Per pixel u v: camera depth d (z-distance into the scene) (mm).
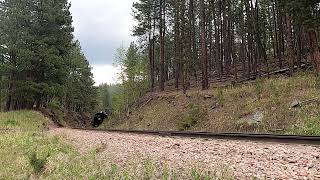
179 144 13578
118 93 57969
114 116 54125
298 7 26969
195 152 11391
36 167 10867
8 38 45719
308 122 17922
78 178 9086
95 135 22734
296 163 8258
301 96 21922
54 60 45281
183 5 43469
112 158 11523
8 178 10281
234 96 27891
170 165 9312
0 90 47719
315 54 27234
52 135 23797
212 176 7531
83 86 82562
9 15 46031
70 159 12297
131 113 46906
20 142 19000
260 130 20766
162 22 51625
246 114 23562
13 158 14016
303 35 40812
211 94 31281
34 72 46750
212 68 66938
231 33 52344
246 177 7266
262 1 45844
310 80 24406
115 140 17797
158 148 13000
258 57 52312
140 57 58781
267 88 26109
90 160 11383
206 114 27766
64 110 62281
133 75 55250
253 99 25047
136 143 15414
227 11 47125
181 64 41938
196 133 17734
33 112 43344
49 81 46906
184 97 36281
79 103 84375
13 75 46406
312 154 9180
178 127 28609
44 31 47219
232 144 12680
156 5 52688
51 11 46688
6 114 40781
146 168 8656
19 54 43875
